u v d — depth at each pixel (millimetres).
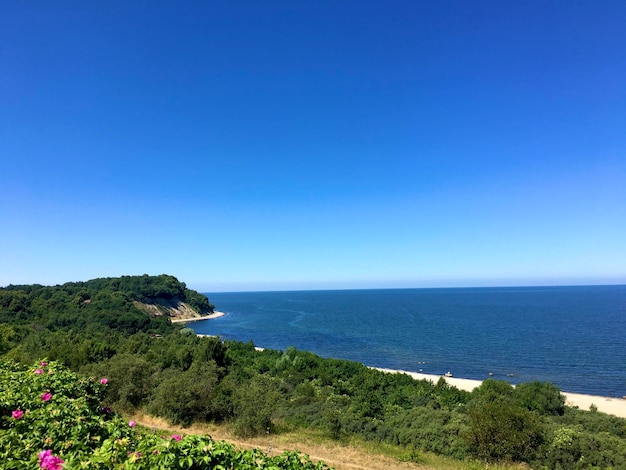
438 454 16125
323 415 21750
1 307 75750
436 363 62656
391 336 92375
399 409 28188
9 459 4781
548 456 14711
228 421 19484
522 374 53750
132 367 22391
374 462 14336
